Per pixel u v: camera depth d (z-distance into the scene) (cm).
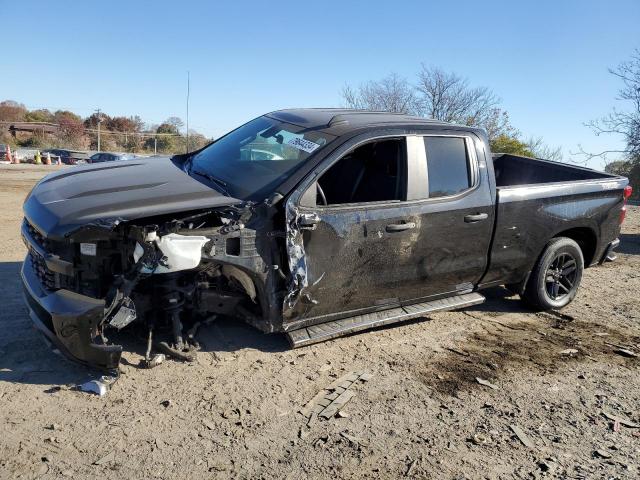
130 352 408
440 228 461
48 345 399
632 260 850
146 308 393
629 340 517
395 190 450
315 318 425
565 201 551
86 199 376
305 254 398
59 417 328
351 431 338
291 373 403
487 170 497
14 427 315
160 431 323
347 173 477
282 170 416
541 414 375
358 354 445
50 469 284
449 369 431
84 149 5394
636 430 362
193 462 298
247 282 396
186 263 358
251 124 529
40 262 383
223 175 439
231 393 369
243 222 376
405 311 471
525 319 559
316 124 466
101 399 349
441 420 358
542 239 541
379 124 456
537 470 313
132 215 348
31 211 387
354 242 418
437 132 474
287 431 333
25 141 5353
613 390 416
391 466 307
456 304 498
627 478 310
